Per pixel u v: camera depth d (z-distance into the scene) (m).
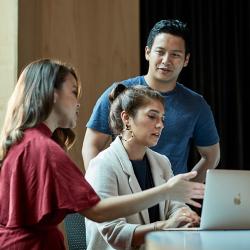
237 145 4.27
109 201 1.69
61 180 1.67
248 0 4.34
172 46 2.68
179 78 4.19
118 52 3.75
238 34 4.34
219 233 1.72
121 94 2.12
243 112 4.34
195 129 2.84
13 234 1.67
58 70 1.83
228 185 1.81
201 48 4.23
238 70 4.30
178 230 1.80
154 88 2.75
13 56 3.27
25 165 1.70
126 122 2.07
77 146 3.54
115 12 3.77
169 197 1.72
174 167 2.69
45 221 1.68
